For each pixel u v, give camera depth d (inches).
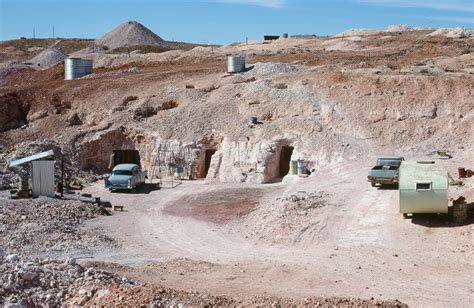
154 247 1353.3
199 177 2207.2
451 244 1230.3
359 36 4933.6
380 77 2250.2
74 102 2566.4
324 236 1346.0
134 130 2337.6
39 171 1760.6
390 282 1056.2
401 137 2020.2
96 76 2997.0
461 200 1357.0
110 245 1344.7
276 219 1471.5
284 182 1972.2
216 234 1462.8
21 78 3671.3
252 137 2149.4
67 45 6633.9
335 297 887.7
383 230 1338.6
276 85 2381.9
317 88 2295.8
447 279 1067.9
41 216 1513.3
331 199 1563.7
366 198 1558.8
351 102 2183.8
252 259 1232.8
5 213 1508.4
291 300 842.2
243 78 2539.4
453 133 1990.7
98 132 2359.7
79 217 1569.9
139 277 1050.7
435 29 5098.4
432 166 1349.7
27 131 2433.6
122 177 1948.8
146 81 2664.9
